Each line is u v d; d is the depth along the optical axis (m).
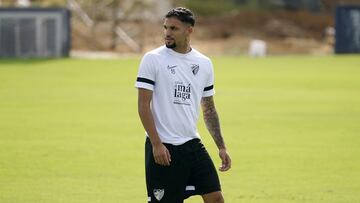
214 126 22.58
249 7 168.38
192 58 21.73
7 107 59.25
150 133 21.02
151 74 21.30
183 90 21.47
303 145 43.00
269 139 45.00
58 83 77.69
